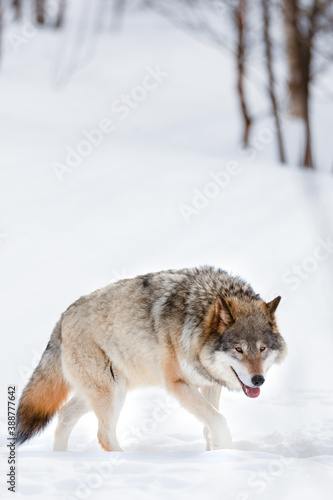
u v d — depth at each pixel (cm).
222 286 1488
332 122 5953
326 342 2177
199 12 6956
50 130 5191
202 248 3164
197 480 1073
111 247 3181
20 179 4038
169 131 6028
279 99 6031
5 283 2791
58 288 2731
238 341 1378
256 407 1716
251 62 5788
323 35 3453
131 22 9225
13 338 2253
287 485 1052
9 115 5631
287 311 2481
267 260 2992
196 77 7512
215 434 1366
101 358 1492
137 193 3953
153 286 1512
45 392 1541
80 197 3859
